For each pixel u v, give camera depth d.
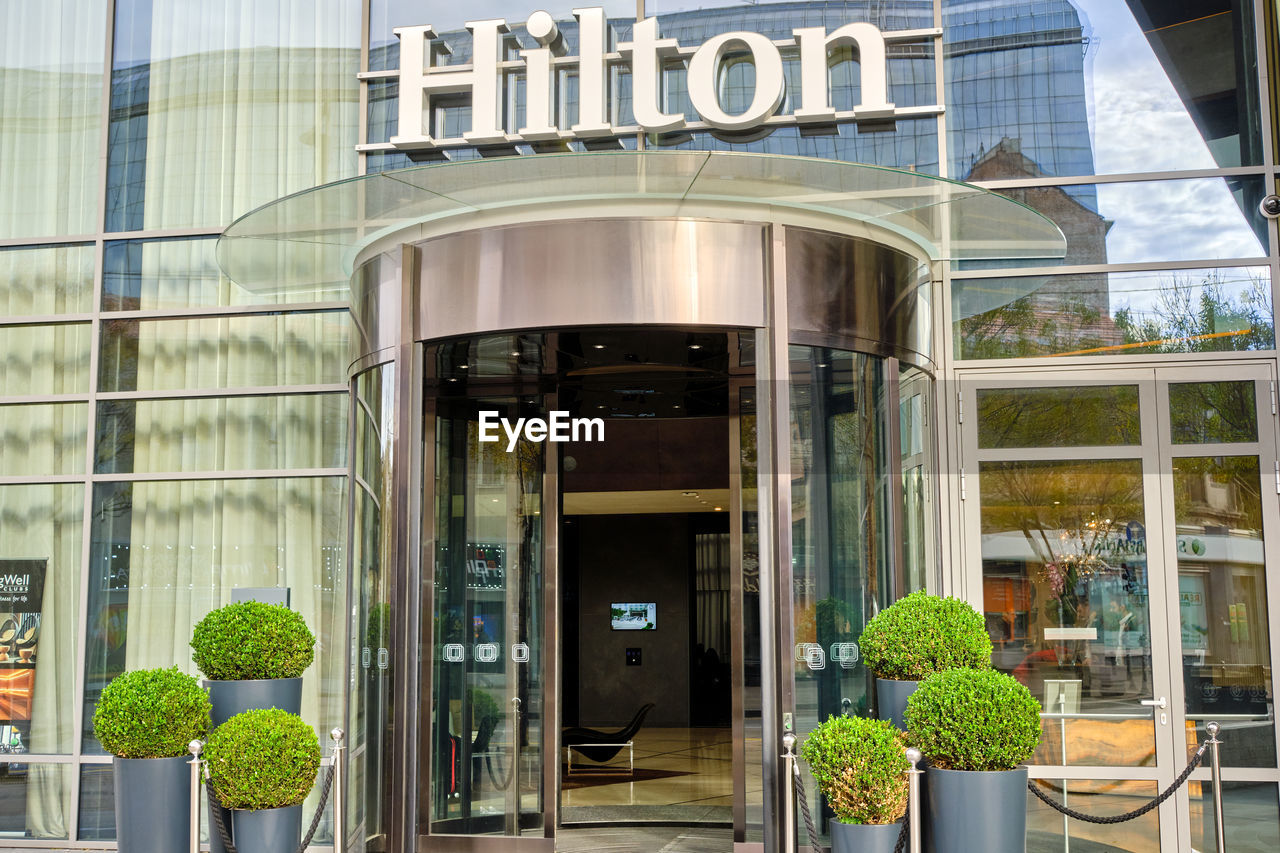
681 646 19.92
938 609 6.80
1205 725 8.26
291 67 10.13
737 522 8.66
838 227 7.77
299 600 9.48
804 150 9.05
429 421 8.84
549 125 8.92
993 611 8.59
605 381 9.15
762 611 7.18
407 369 7.67
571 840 8.73
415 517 7.59
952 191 7.14
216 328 9.88
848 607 7.41
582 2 9.55
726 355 8.27
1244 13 8.96
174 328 9.91
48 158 10.32
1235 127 8.90
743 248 7.38
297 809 6.47
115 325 9.98
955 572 8.64
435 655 8.55
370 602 7.90
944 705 5.93
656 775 12.30
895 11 9.29
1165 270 8.77
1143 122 8.99
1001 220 7.78
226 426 9.73
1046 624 8.53
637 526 20.25
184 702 6.77
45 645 9.69
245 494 9.65
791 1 9.32
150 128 10.22
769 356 7.32
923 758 6.03
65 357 10.03
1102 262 8.86
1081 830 8.30
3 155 10.34
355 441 8.38
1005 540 8.65
